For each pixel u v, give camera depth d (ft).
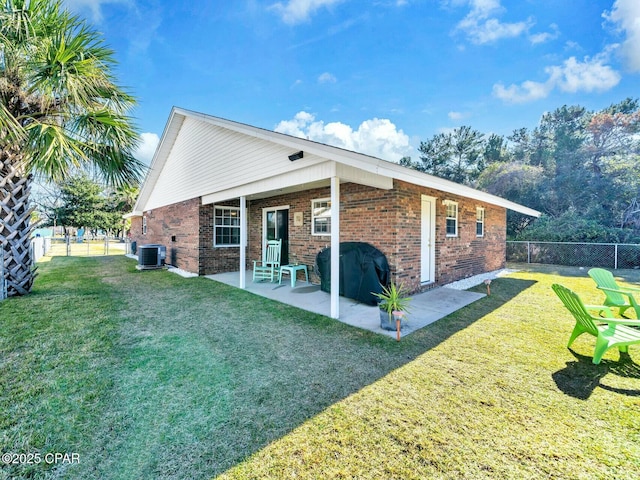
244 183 21.98
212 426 6.91
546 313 15.89
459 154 78.23
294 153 16.67
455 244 25.89
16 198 18.93
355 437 6.56
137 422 7.05
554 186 54.24
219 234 31.65
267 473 5.62
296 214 26.25
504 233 36.42
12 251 18.90
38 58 15.44
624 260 35.96
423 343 11.79
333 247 15.01
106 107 17.87
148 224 46.11
